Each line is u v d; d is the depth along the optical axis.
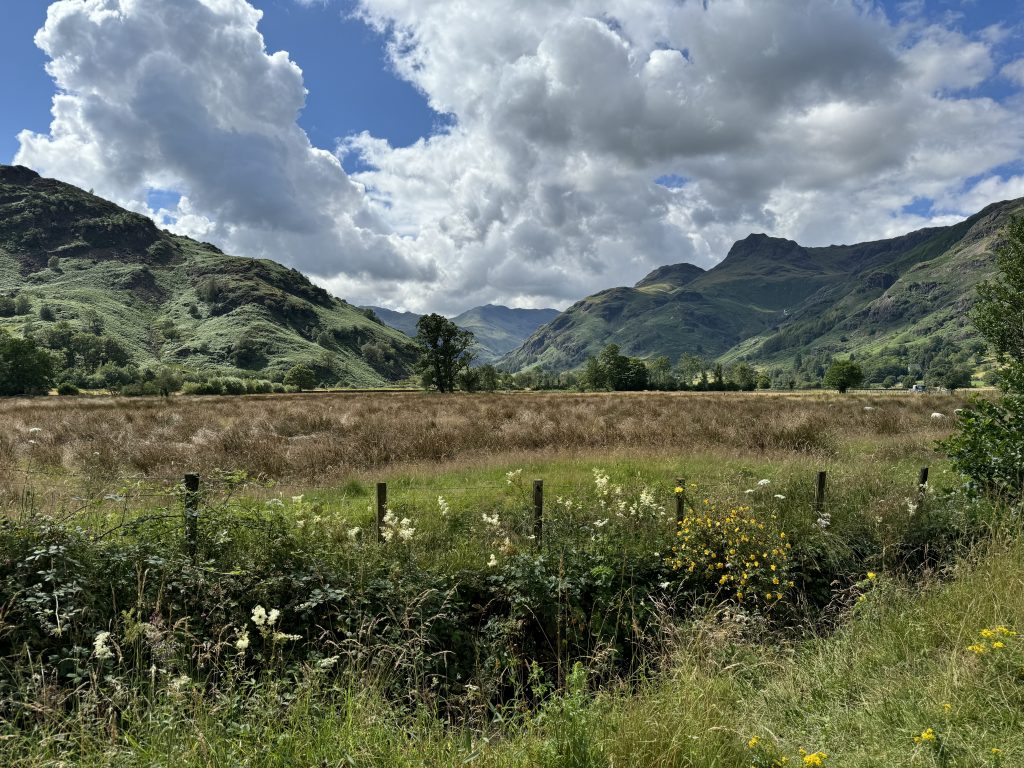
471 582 6.57
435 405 34.19
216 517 6.48
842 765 3.21
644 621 6.51
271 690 4.29
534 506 8.39
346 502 10.37
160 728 3.65
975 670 3.83
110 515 7.38
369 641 5.34
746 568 6.84
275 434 17.48
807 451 15.48
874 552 7.64
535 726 4.07
